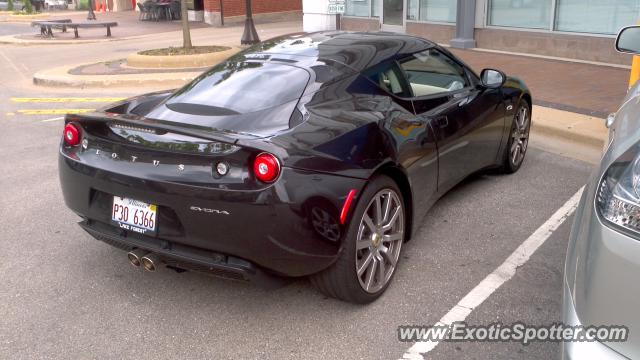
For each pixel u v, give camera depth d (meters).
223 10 24.50
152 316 3.40
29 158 6.60
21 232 4.60
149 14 28.28
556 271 3.75
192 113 3.44
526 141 5.69
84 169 3.35
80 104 9.59
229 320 3.34
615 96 8.19
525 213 4.66
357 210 3.17
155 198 3.08
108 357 3.04
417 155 3.71
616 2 10.26
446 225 4.47
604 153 2.48
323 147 3.10
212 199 2.92
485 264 3.87
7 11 37.84
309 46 4.09
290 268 3.04
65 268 4.00
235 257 3.01
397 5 15.10
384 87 3.84
